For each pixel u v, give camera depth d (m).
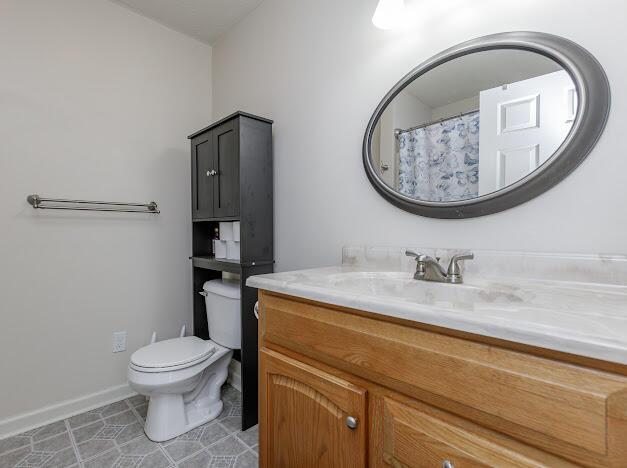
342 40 1.41
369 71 1.31
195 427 1.52
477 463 0.53
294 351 0.89
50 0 1.62
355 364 0.72
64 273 1.66
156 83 1.99
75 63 1.69
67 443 1.41
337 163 1.43
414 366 0.62
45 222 1.60
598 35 0.82
